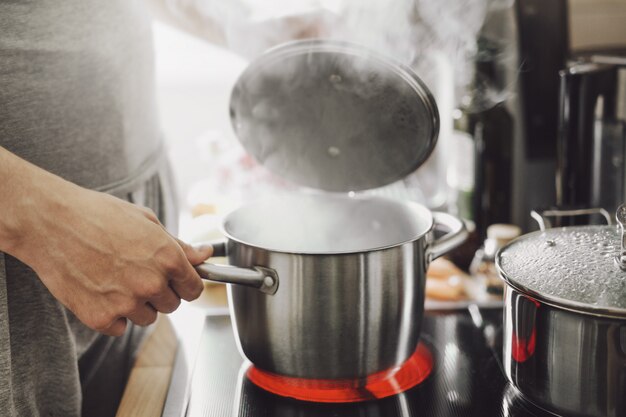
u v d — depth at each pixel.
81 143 0.77
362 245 0.88
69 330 0.76
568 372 0.58
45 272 0.64
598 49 1.13
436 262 1.07
